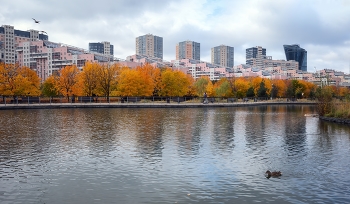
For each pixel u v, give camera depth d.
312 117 40.94
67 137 22.22
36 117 38.06
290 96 113.81
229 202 10.56
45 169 14.07
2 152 17.23
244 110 56.41
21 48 172.38
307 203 10.52
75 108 58.66
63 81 73.50
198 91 94.19
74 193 11.28
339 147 19.31
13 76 70.88
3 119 35.25
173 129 26.77
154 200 10.71
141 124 30.39
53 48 158.88
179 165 14.80
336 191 11.59
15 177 12.96
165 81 82.44
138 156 16.47
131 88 74.50
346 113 34.81
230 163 15.22
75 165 14.73
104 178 12.89
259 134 24.36
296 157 16.61
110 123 31.23
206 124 30.80
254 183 12.40
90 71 76.12
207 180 12.71
